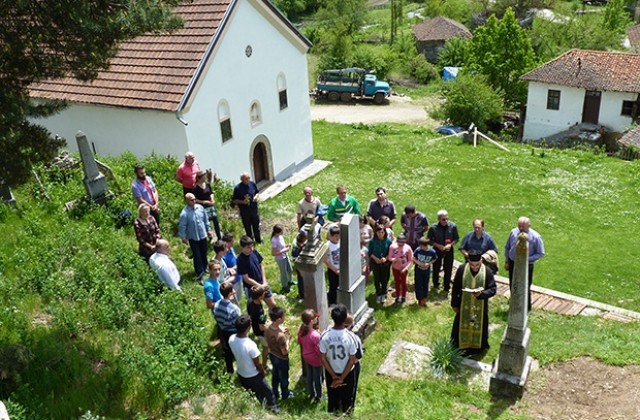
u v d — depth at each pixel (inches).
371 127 1301.7
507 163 1032.8
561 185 936.3
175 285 436.1
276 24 872.3
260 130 892.0
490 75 1681.8
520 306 353.4
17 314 372.8
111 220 554.3
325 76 1863.9
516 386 362.9
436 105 1736.0
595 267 682.8
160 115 757.9
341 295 426.3
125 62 795.4
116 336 377.1
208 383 356.2
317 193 907.4
